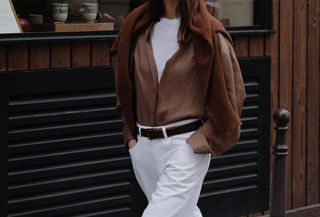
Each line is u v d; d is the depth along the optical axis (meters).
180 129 3.75
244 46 6.07
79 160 5.30
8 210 5.02
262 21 6.20
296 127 6.46
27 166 5.07
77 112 5.24
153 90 3.79
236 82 3.81
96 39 5.28
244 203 6.18
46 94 5.12
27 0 5.32
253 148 6.18
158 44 3.82
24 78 5.00
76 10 5.45
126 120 3.99
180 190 3.68
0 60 4.92
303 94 6.48
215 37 3.68
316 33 6.52
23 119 5.01
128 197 5.52
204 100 3.72
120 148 5.45
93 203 5.37
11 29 5.14
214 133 3.72
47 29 5.33
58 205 5.23
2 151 4.95
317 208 6.62
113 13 5.64
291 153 6.46
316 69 6.55
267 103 6.23
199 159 3.74
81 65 5.27
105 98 5.36
